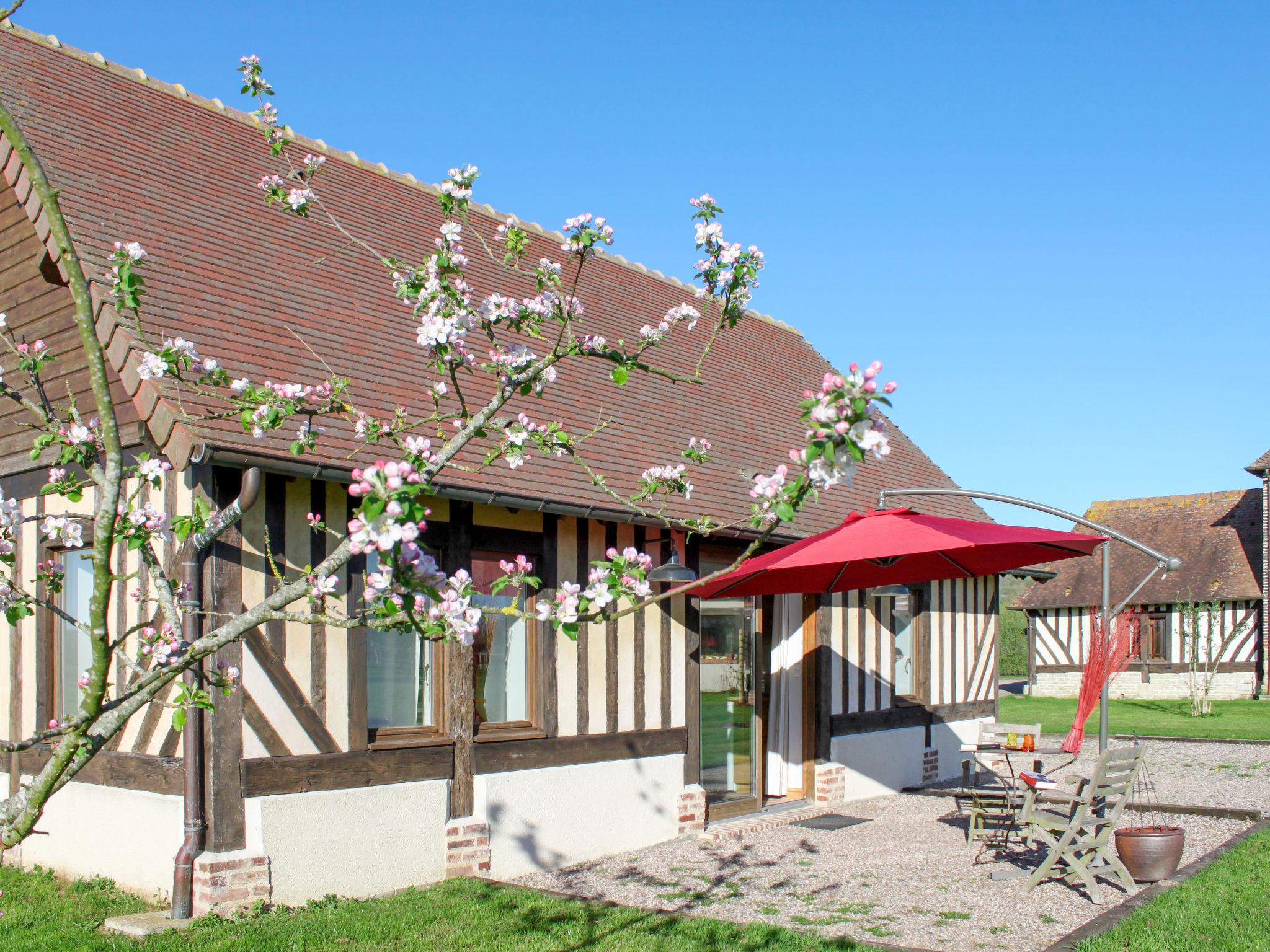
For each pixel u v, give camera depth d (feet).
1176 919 22.29
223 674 19.27
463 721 27.68
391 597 12.19
